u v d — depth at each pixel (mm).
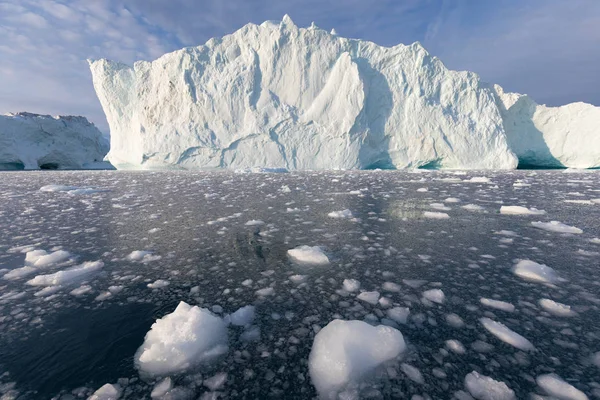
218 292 2111
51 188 8391
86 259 2807
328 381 1281
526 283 2195
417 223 4055
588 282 2197
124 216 4680
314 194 7000
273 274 2410
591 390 1214
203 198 6504
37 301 2008
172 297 2047
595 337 1561
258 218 4418
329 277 2336
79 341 1584
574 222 4020
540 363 1376
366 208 5156
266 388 1255
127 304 1959
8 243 3330
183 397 1215
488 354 1442
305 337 1592
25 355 1475
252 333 1627
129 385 1285
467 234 3506
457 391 1218
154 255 2883
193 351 1454
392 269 2484
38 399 1213
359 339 1469
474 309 1848
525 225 3893
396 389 1237
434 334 1603
